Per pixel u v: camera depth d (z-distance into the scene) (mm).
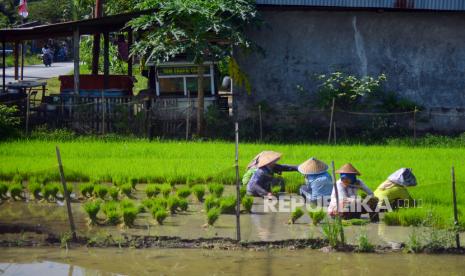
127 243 18828
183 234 19578
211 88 38125
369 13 38969
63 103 37656
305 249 18641
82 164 27797
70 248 18594
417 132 38531
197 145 32938
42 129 35656
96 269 17141
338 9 38344
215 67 37969
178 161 28688
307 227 20266
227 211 21859
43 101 38281
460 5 37938
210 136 36281
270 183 24062
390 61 39250
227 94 41812
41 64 79250
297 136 37438
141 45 35719
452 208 21422
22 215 21422
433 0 37875
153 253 18234
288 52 39219
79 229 19953
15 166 27062
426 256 18281
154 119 36406
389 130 37625
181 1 34438
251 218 21281
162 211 20531
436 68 39250
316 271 17016
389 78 39250
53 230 19844
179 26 35719
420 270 17156
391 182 21438
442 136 36812
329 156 29922
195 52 34875
